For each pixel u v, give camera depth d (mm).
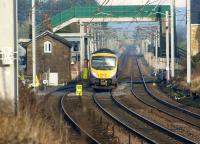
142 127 53000
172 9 113312
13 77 39719
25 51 135000
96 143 38719
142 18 126750
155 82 129000
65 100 81500
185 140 42625
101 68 101438
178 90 97875
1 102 38500
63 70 133625
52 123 44188
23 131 33406
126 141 43031
